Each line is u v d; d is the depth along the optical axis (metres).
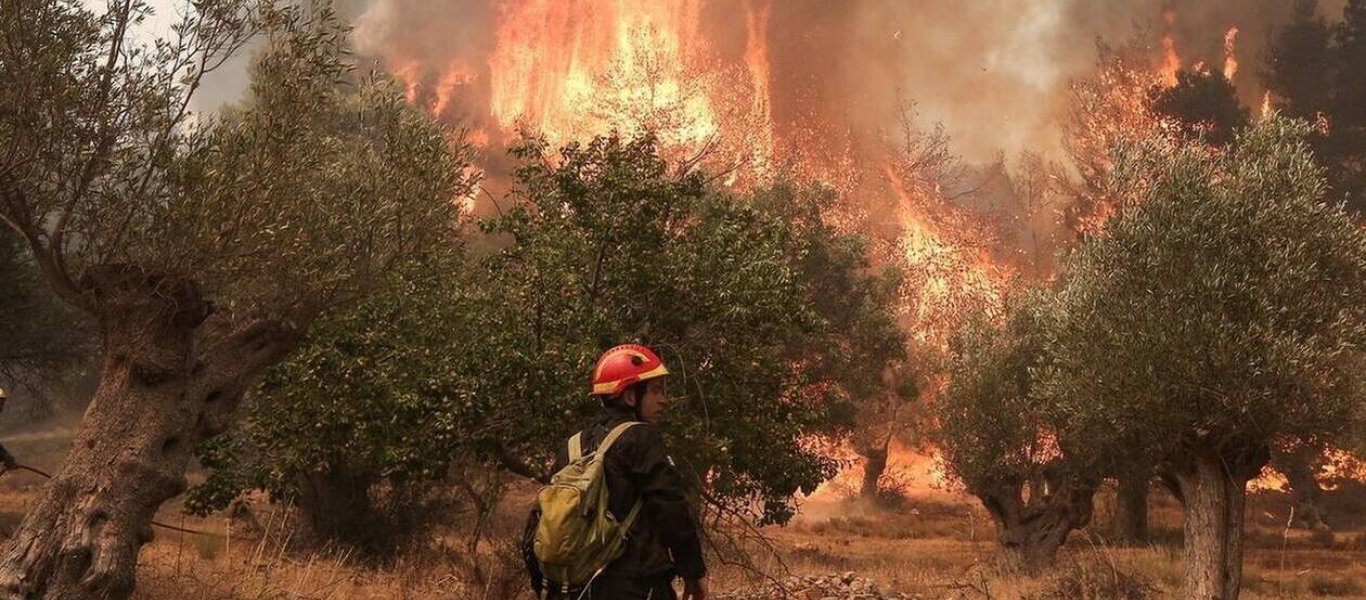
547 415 12.16
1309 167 14.25
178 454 8.73
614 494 4.43
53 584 7.98
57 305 25.64
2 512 24.23
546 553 4.34
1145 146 15.20
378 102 10.04
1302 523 40.88
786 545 31.11
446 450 12.23
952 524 42.00
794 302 13.83
